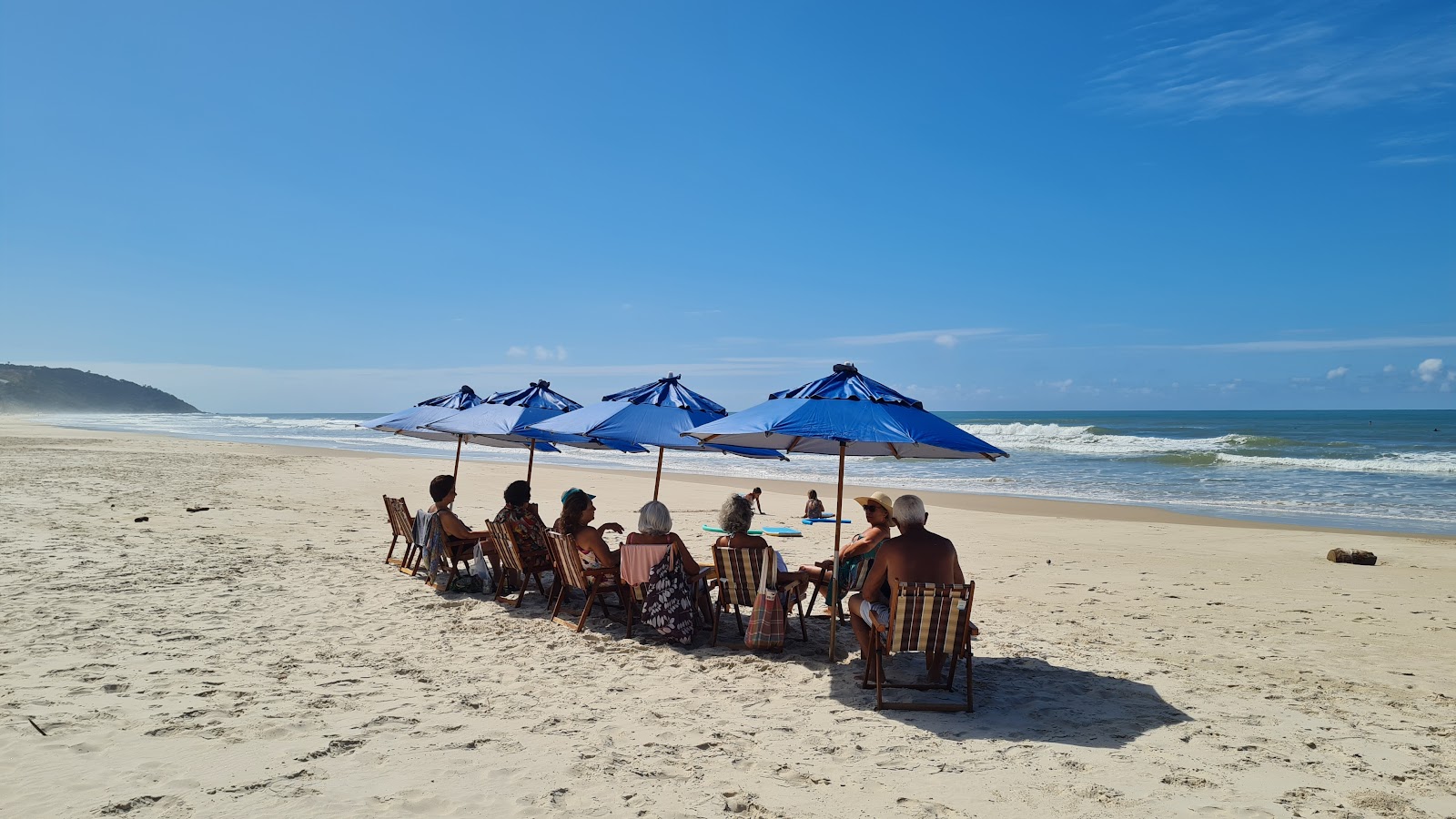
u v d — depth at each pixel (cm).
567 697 481
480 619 668
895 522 505
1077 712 478
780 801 348
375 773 359
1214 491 2184
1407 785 376
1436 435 5262
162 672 489
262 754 373
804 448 725
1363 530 1499
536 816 323
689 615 605
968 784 369
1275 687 538
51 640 544
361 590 759
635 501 1838
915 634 473
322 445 4450
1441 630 719
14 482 1584
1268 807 349
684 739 419
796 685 520
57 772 343
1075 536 1366
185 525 1120
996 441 4441
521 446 1180
